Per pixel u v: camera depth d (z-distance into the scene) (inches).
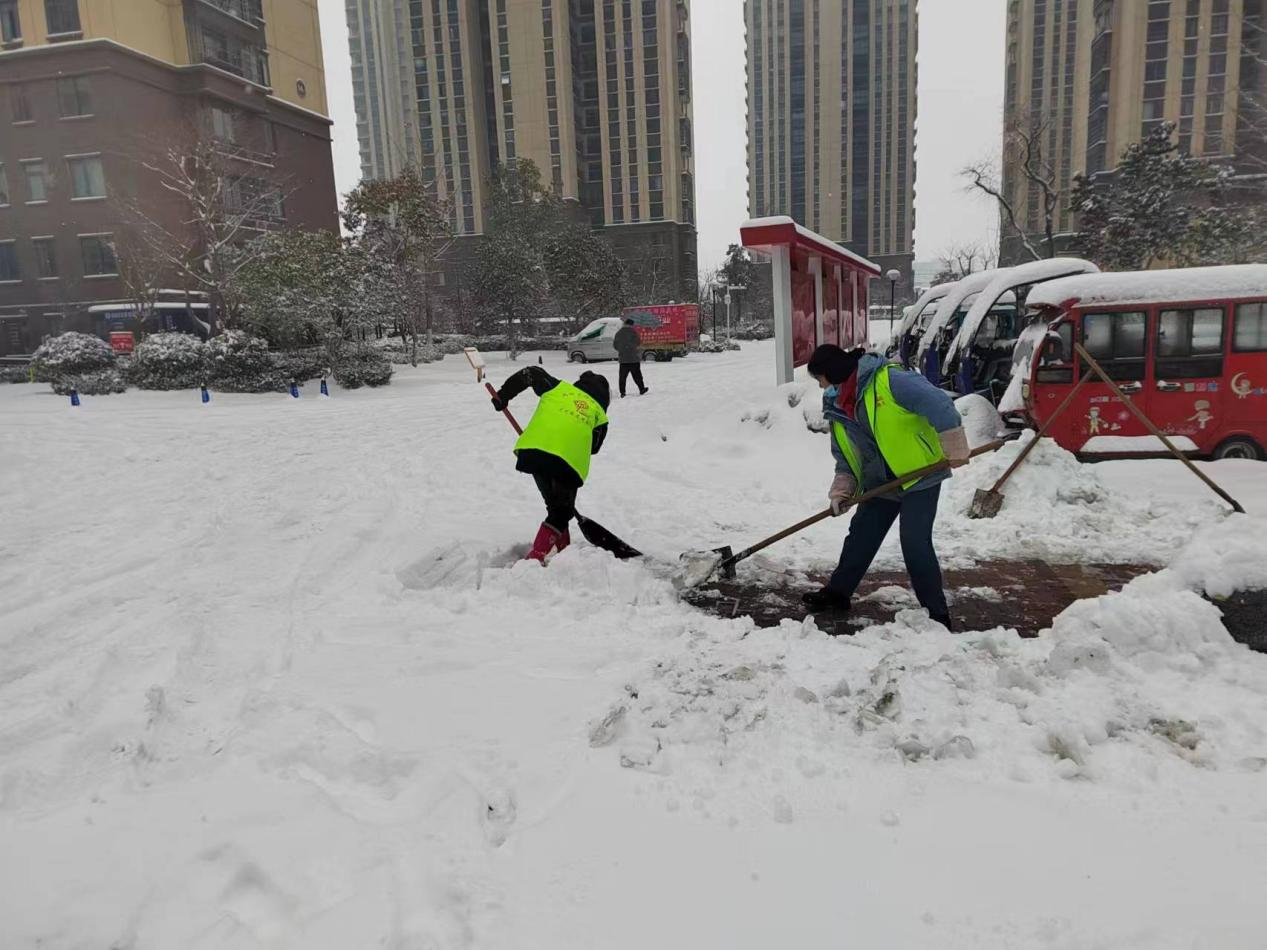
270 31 1707.7
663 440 405.7
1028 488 243.6
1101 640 131.7
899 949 73.1
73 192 1416.1
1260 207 1091.9
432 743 115.6
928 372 503.8
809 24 5541.3
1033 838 88.4
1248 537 157.2
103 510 287.6
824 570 203.8
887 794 98.3
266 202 1565.0
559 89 2967.5
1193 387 299.4
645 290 2486.5
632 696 128.7
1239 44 1804.9
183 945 76.9
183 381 836.0
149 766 112.1
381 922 78.7
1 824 98.0
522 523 259.1
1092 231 1235.9
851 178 5664.4
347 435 482.3
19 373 1052.5
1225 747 105.7
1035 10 3348.9
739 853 88.0
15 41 1376.7
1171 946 71.1
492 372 1048.2
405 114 3949.3
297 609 179.6
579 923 78.1
